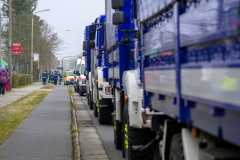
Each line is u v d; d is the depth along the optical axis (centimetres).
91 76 2280
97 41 1728
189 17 407
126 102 848
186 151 436
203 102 363
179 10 443
